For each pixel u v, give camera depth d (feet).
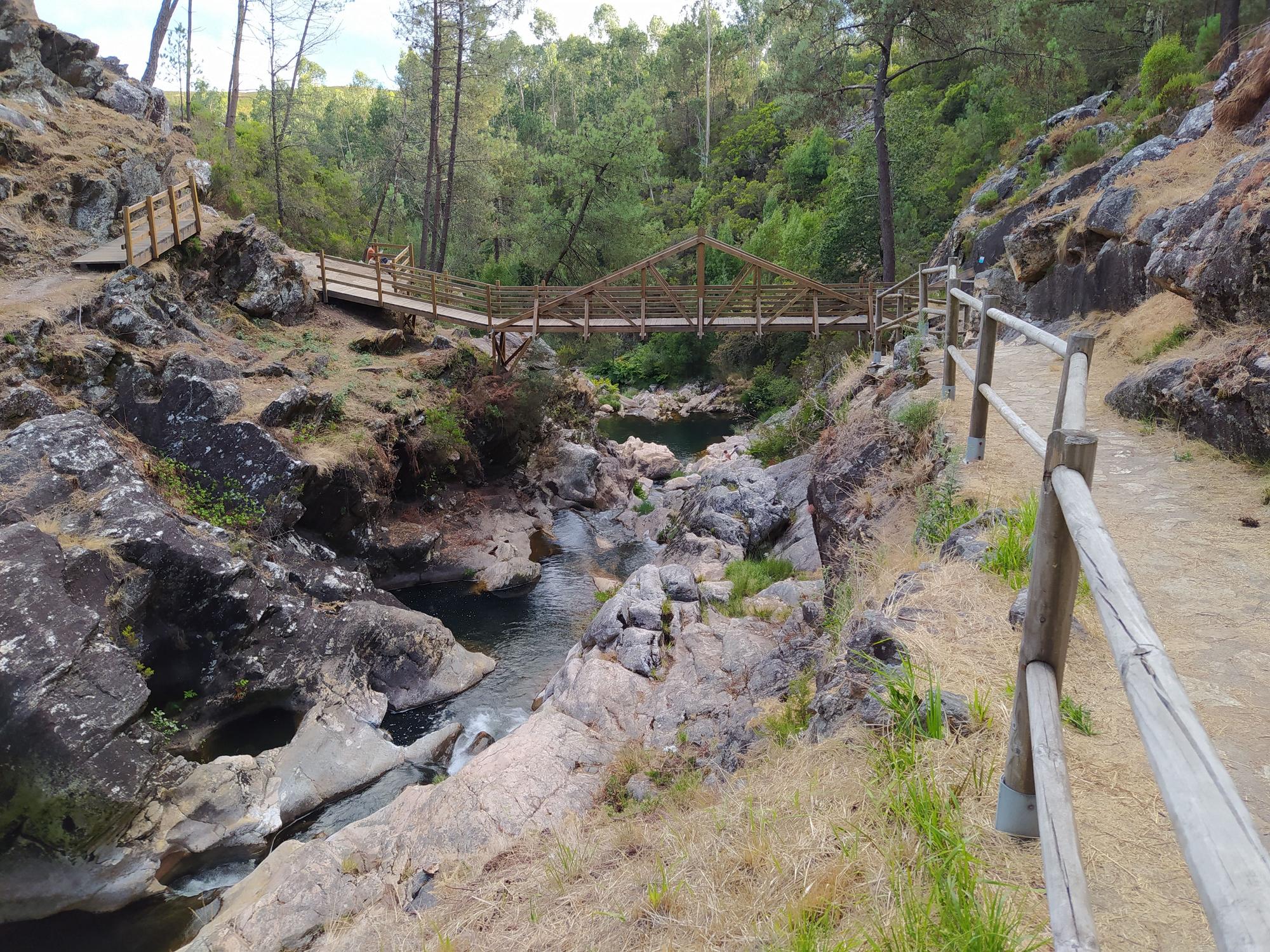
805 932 8.75
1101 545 5.75
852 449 31.94
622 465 85.20
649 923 11.09
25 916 27.30
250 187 104.78
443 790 25.66
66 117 66.33
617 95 248.11
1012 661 12.40
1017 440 23.61
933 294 61.16
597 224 115.55
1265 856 3.24
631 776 25.54
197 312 60.29
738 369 132.77
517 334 81.71
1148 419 23.57
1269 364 18.78
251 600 37.70
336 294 72.74
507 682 43.09
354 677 39.88
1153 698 4.31
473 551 58.39
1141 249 35.24
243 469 45.88
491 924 13.83
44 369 44.01
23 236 53.93
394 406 59.52
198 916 26.76
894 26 78.89
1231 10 61.82
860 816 10.50
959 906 7.77
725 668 33.17
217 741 37.09
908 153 99.35
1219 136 37.93
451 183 103.24
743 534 52.31
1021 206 67.26
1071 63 91.25
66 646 28.78
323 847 23.61
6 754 26.76
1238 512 16.70
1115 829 8.41
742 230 169.78
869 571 21.66
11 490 35.06
